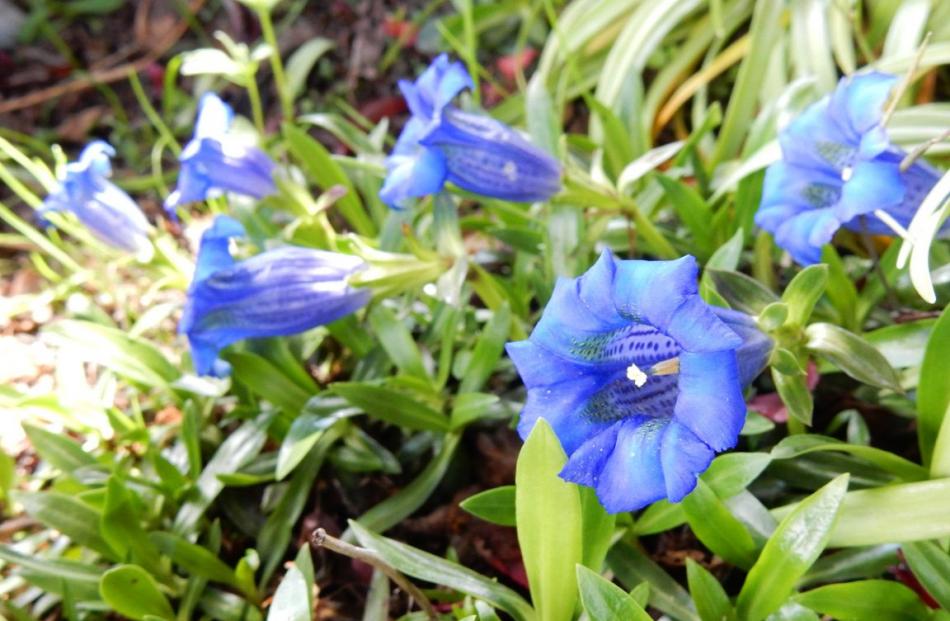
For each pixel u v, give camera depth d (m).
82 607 0.28
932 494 0.23
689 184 0.37
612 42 0.43
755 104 0.38
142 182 0.45
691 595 0.24
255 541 0.31
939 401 0.24
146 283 0.41
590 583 0.20
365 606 0.29
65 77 0.52
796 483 0.27
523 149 0.28
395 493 0.31
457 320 0.30
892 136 0.33
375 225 0.38
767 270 0.31
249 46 0.51
